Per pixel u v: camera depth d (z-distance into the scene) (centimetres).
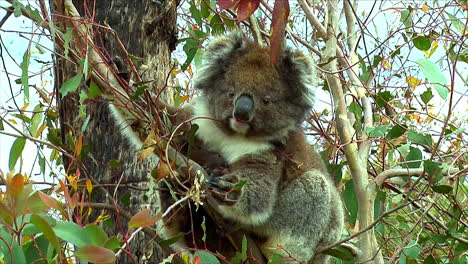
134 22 278
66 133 276
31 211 223
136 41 277
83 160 271
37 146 259
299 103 277
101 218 244
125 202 260
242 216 266
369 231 273
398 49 291
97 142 276
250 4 219
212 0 295
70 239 222
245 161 271
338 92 285
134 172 274
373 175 298
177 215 271
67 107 276
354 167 278
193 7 293
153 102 247
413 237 289
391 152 295
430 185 265
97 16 277
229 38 279
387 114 301
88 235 224
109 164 268
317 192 280
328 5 292
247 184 268
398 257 289
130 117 257
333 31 289
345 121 282
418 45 286
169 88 281
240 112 269
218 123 274
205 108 276
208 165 272
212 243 273
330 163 299
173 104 283
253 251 268
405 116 299
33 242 229
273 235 277
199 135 273
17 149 249
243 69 273
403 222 288
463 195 301
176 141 262
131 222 223
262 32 292
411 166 284
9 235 221
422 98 291
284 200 277
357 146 291
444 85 268
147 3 279
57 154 280
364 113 289
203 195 240
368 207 275
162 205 269
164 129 248
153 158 276
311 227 280
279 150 275
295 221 278
